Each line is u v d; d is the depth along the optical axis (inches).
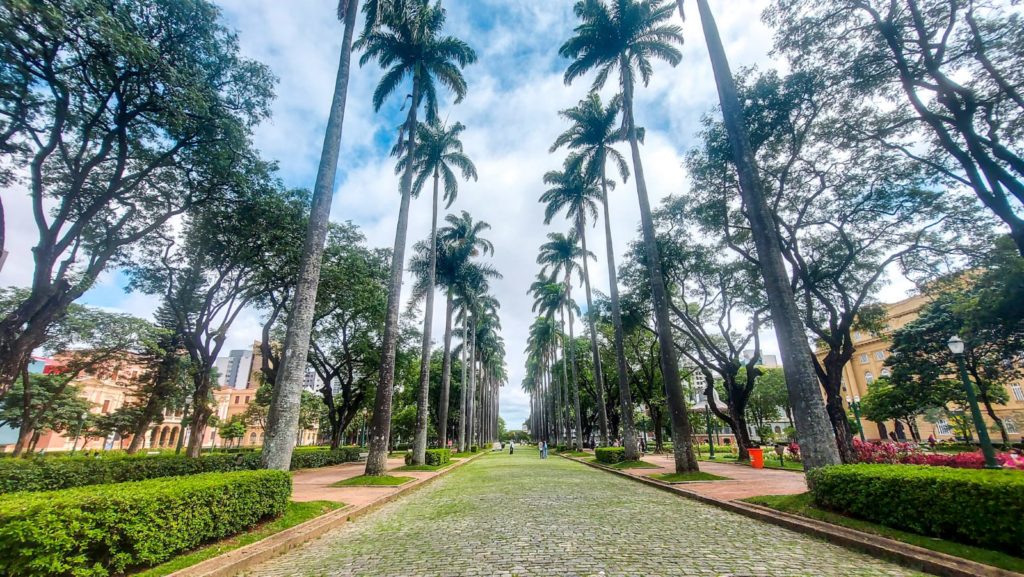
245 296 890.1
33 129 468.1
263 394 1748.3
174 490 222.4
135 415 1418.6
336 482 617.9
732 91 443.5
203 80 509.7
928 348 1031.6
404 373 1317.7
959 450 1309.1
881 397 1403.8
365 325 1153.4
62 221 497.7
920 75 479.2
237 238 740.0
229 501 265.6
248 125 598.5
